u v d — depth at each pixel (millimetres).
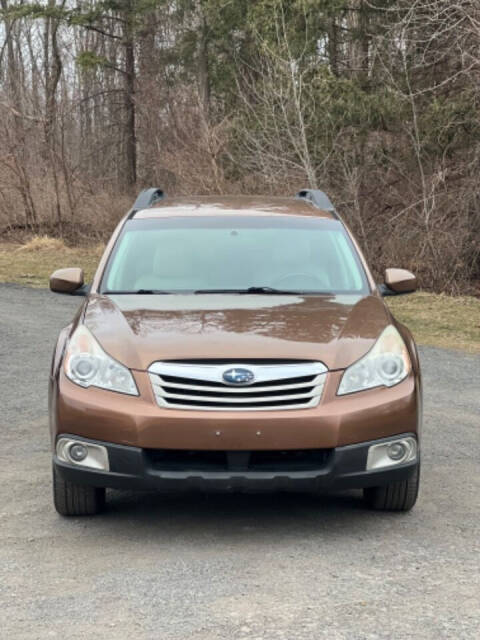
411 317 15125
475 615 4391
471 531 5477
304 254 6574
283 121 19094
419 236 18406
